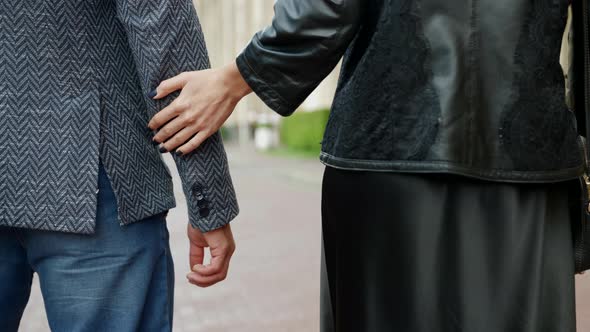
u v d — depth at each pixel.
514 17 1.26
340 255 1.45
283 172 12.01
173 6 1.41
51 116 1.35
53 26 1.34
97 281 1.42
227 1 24.77
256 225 6.45
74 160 1.36
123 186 1.41
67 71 1.36
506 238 1.32
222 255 1.57
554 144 1.32
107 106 1.40
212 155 1.49
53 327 1.46
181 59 1.43
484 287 1.32
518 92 1.28
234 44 24.84
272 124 20.70
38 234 1.40
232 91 1.45
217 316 3.69
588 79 1.37
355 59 1.42
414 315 1.34
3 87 1.33
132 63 1.45
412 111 1.30
